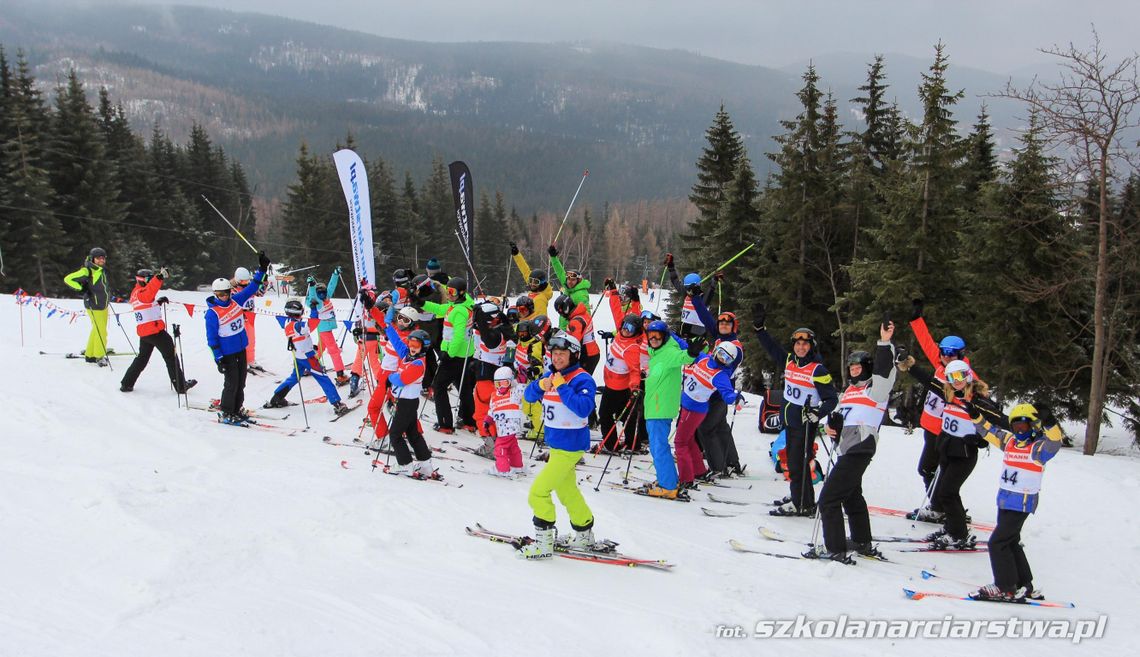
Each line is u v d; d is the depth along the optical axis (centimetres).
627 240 9356
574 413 579
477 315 965
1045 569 703
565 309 1109
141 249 4488
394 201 5462
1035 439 588
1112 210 1560
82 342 1334
